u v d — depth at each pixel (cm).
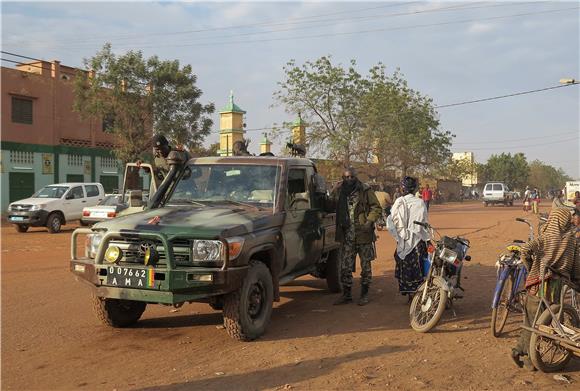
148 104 2662
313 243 747
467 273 1030
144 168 736
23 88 2938
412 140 3781
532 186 13725
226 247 540
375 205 766
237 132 4103
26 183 2970
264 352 548
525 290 586
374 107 3516
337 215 777
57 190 2083
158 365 511
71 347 570
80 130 3278
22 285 923
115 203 1992
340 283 868
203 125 2836
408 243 721
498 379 482
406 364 515
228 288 543
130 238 555
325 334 618
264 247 597
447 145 4256
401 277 728
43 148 3045
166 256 536
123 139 2758
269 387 455
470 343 586
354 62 3588
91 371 496
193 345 576
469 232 1956
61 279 984
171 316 709
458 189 8031
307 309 753
